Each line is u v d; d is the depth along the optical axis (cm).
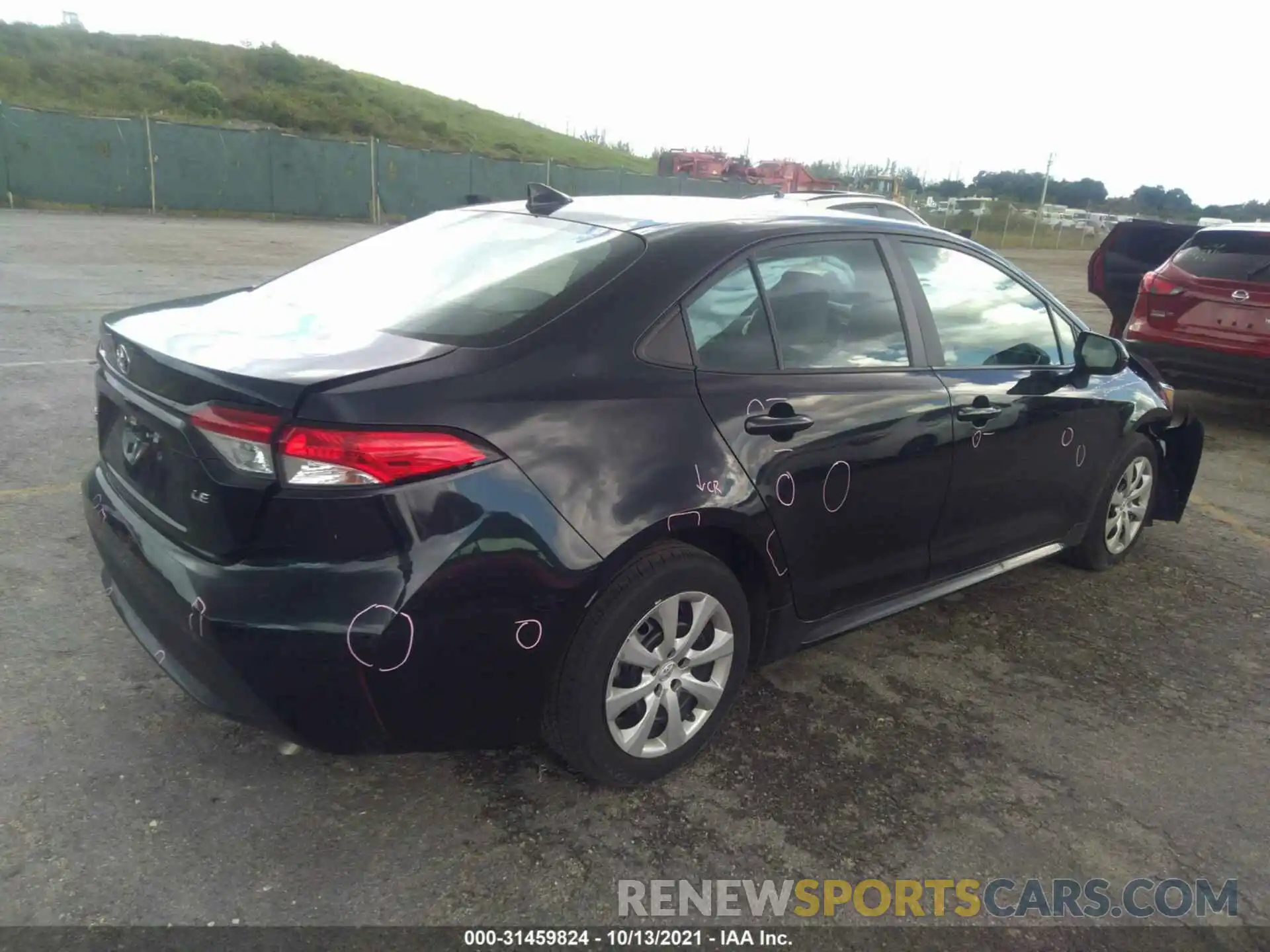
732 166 3897
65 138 2248
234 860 244
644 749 278
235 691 232
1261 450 760
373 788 276
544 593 241
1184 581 477
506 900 239
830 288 322
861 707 340
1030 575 474
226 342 257
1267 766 321
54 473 497
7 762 273
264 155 2538
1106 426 431
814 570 314
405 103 5484
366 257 338
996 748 320
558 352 253
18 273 1172
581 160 6078
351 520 221
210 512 229
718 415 277
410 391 227
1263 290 750
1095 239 4338
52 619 351
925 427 336
